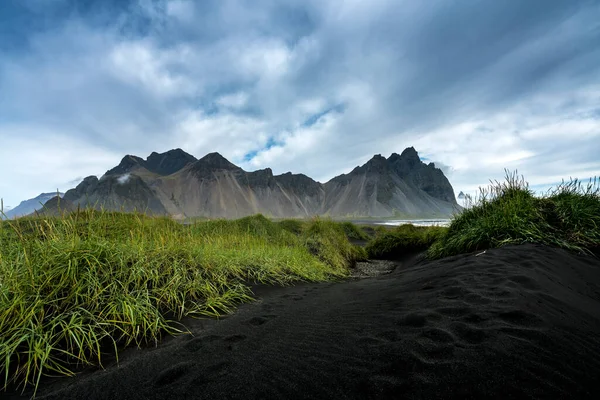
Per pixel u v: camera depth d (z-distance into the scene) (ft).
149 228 15.11
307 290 14.29
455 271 11.59
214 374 5.41
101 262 9.79
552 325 6.07
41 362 5.72
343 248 31.63
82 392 5.08
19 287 7.41
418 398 4.21
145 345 7.11
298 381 4.98
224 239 21.77
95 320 7.41
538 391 4.16
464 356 5.10
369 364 5.27
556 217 17.58
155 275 10.70
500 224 17.88
